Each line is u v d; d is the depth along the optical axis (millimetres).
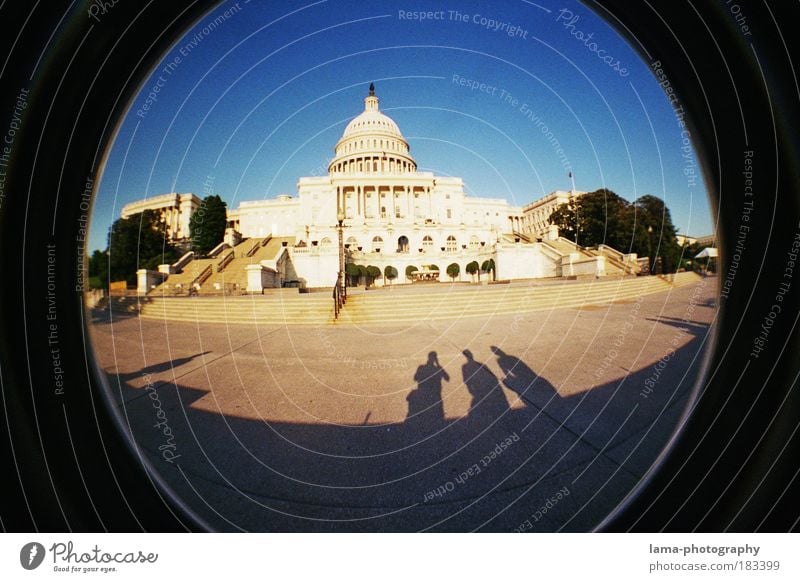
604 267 22156
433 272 38250
